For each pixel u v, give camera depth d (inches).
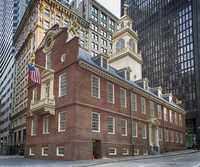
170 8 4151.1
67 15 2554.1
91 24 3134.8
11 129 2514.8
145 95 1382.9
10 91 3065.9
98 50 3152.1
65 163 702.5
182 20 3870.6
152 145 1327.5
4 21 5049.2
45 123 1037.2
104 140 966.4
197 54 3410.4
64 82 958.4
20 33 2736.2
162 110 1595.7
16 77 2714.1
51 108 952.9
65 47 991.0
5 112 3309.5
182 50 3754.9
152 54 4306.1
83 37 2908.5
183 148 1873.8
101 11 3444.9
